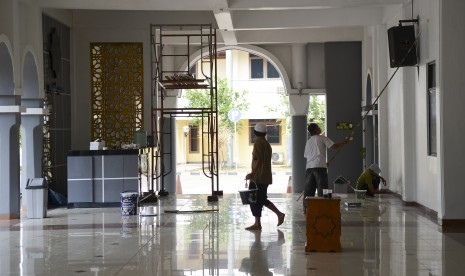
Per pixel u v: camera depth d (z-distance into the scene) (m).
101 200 15.13
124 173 15.17
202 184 27.45
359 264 8.30
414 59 13.65
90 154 15.12
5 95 13.14
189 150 38.03
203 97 34.88
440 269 7.98
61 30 17.20
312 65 22.25
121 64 18.17
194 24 17.25
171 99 22.23
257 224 11.23
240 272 7.91
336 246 9.12
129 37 18.11
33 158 14.72
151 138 17.09
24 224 12.45
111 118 18.11
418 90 13.91
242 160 36.62
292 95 22.12
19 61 13.45
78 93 18.06
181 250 9.38
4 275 7.95
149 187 18.67
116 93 18.16
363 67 20.89
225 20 16.39
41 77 14.70
